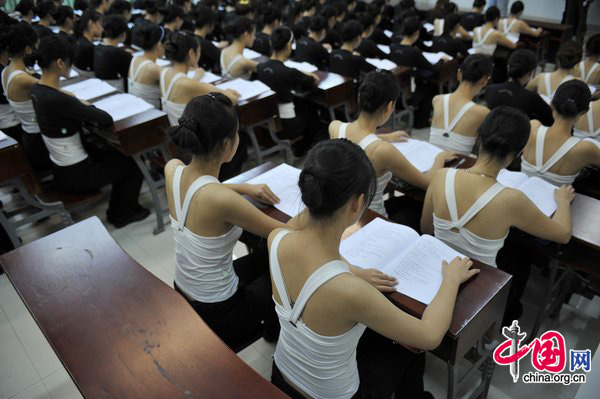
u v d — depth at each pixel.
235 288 1.41
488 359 1.43
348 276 0.85
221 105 1.19
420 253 1.21
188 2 5.59
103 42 3.71
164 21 4.39
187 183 1.23
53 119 2.20
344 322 0.87
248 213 1.22
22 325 2.03
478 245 1.33
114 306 1.13
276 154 3.60
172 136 1.17
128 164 2.57
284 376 1.06
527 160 1.86
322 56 3.83
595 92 2.25
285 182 1.65
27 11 4.48
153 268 2.39
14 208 2.79
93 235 1.39
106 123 2.27
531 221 1.30
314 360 0.94
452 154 1.86
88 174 2.40
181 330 1.06
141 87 2.96
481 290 1.12
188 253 1.29
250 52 3.71
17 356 1.88
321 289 0.85
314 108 3.48
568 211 1.46
